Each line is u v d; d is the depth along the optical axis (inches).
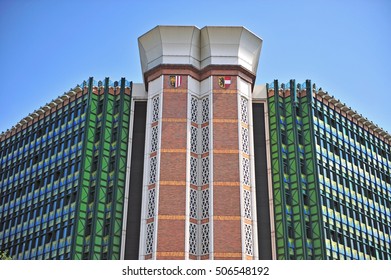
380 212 2487.7
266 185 2137.1
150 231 1910.7
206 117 2117.4
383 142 2768.2
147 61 2267.5
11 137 2797.7
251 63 2268.7
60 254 2101.4
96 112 2336.4
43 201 2353.6
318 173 2165.4
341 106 2522.1
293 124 2252.7
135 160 2176.4
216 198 1943.9
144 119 2268.7
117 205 2074.3
